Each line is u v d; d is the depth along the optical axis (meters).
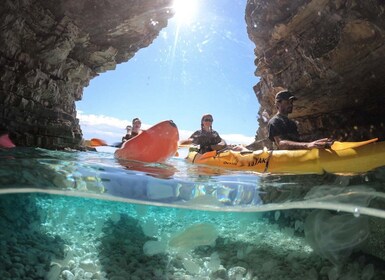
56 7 6.85
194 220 1.97
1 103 5.50
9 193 1.52
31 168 1.77
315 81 5.17
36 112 6.35
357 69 4.36
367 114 4.86
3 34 5.47
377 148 2.25
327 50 4.59
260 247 1.63
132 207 2.01
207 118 3.82
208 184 1.94
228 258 1.50
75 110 9.03
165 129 2.81
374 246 1.34
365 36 3.93
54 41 6.76
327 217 1.46
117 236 1.74
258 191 1.80
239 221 1.96
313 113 5.79
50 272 1.19
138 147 2.77
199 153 3.52
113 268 1.31
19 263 1.21
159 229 1.84
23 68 6.03
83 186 1.65
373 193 1.47
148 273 1.29
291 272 1.33
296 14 4.99
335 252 1.40
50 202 1.80
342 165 2.29
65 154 3.48
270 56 6.22
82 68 8.65
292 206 1.57
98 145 6.22
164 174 2.21
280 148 2.72
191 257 1.50
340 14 4.16
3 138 4.27
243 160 2.81
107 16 8.05
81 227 1.81
